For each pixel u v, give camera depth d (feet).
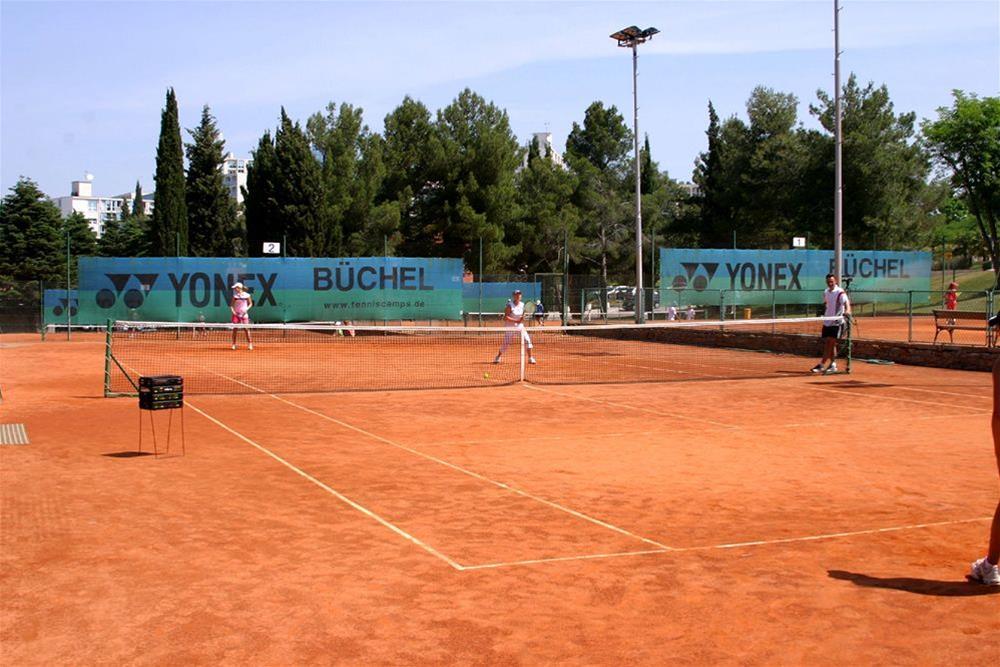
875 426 43.32
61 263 192.54
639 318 113.80
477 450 37.06
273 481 30.71
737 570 20.86
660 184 246.47
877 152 175.32
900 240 179.11
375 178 183.42
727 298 119.24
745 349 95.71
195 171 185.68
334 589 19.60
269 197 162.30
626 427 43.34
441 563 21.49
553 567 21.17
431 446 37.96
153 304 110.93
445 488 29.81
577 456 35.81
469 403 52.13
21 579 20.24
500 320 134.41
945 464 33.94
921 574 20.44
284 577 20.42
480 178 191.42
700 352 93.30
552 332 122.93
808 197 189.57
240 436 40.09
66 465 33.30
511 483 30.68
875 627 17.19
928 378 64.90
